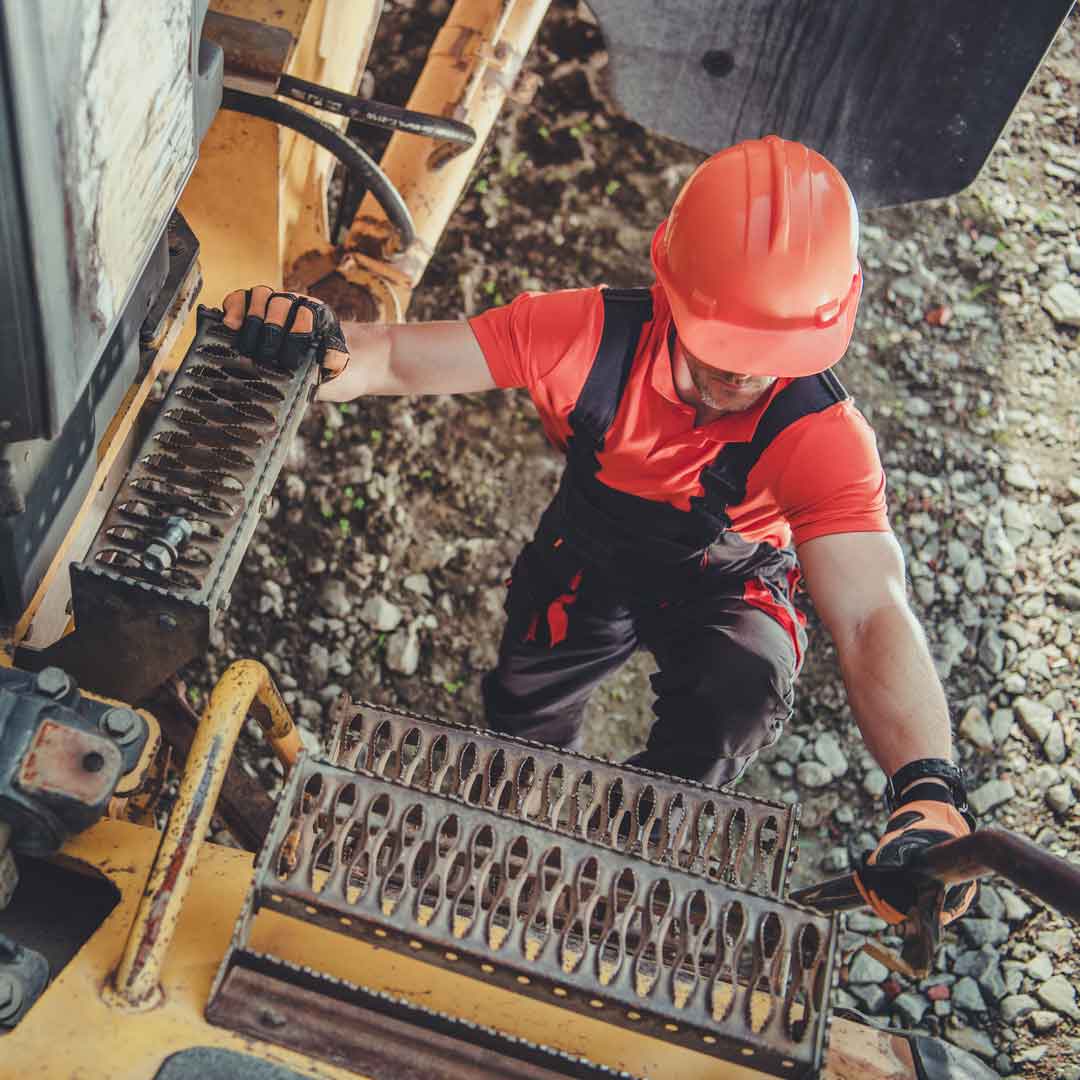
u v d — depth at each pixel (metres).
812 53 2.70
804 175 1.83
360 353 1.90
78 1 1.00
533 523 3.60
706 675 2.13
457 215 4.00
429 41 4.25
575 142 4.20
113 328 1.34
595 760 1.46
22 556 1.39
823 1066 1.13
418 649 3.36
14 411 1.19
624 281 4.02
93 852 1.27
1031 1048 2.96
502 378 1.94
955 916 1.42
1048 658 3.59
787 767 3.31
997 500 3.83
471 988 1.23
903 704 1.64
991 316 4.18
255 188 2.51
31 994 1.11
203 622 1.38
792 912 1.18
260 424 1.56
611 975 1.16
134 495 1.44
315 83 2.62
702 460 1.90
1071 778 3.42
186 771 1.18
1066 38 4.89
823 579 1.77
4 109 0.96
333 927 1.18
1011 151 4.56
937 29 2.63
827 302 1.80
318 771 1.20
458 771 1.45
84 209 1.14
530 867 1.19
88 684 1.45
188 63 1.31
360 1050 1.12
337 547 3.43
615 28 2.75
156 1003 1.13
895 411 3.92
